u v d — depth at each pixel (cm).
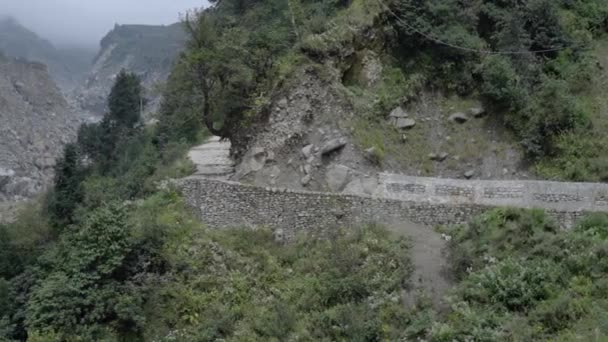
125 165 4153
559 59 2892
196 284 2080
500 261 1866
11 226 3253
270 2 3512
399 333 1728
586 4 3256
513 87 2650
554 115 2488
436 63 2862
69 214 3173
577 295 1669
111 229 2123
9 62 10388
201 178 2538
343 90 2688
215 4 4238
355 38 2822
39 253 2872
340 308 1828
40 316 1947
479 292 1748
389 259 1981
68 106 11438
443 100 2811
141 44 17262
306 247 2192
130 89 5725
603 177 2314
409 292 1869
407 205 2202
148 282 2067
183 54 2795
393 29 2911
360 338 1706
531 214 1981
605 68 2928
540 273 1745
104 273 2050
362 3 2931
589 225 1953
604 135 2483
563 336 1542
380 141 2586
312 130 2606
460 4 2997
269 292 2053
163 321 1991
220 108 2711
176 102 3578
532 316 1638
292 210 2291
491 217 2014
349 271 1970
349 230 2189
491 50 2886
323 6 3138
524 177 2459
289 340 1786
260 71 2733
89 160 5197
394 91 2766
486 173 2520
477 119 2712
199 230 2311
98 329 1939
